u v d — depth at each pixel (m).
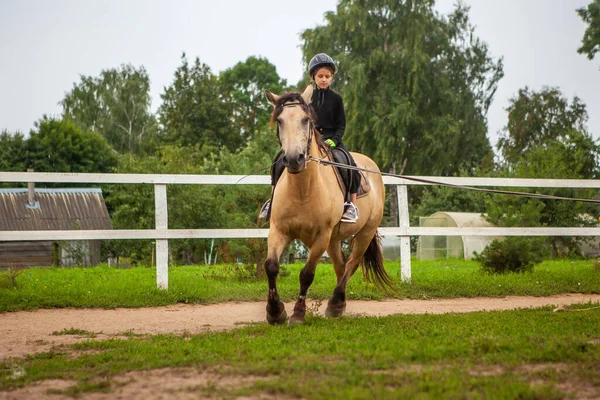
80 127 52.44
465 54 39.34
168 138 52.25
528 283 10.84
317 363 4.32
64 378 4.31
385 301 9.52
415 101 36.28
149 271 14.77
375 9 37.41
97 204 36.84
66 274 13.32
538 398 3.50
